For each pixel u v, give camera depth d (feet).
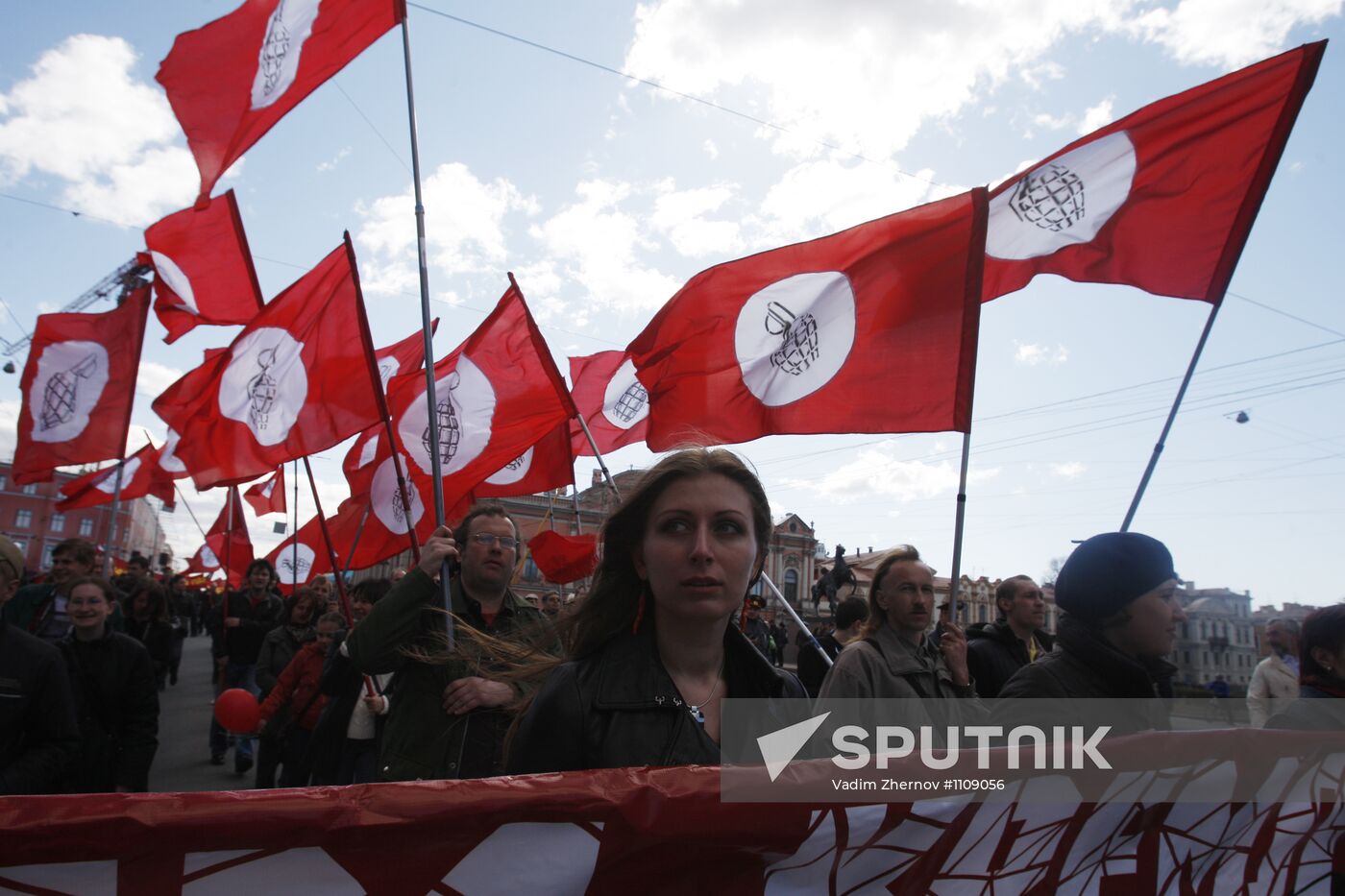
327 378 14.84
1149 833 6.19
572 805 4.72
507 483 20.11
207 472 15.06
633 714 5.79
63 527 252.01
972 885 5.60
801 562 163.02
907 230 13.01
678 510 6.16
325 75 14.60
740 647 6.58
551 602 14.75
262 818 4.28
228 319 20.38
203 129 15.49
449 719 10.50
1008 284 13.73
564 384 16.24
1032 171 13.88
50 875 4.02
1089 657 7.91
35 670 10.34
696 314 13.79
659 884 4.89
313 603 24.17
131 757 12.96
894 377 12.69
